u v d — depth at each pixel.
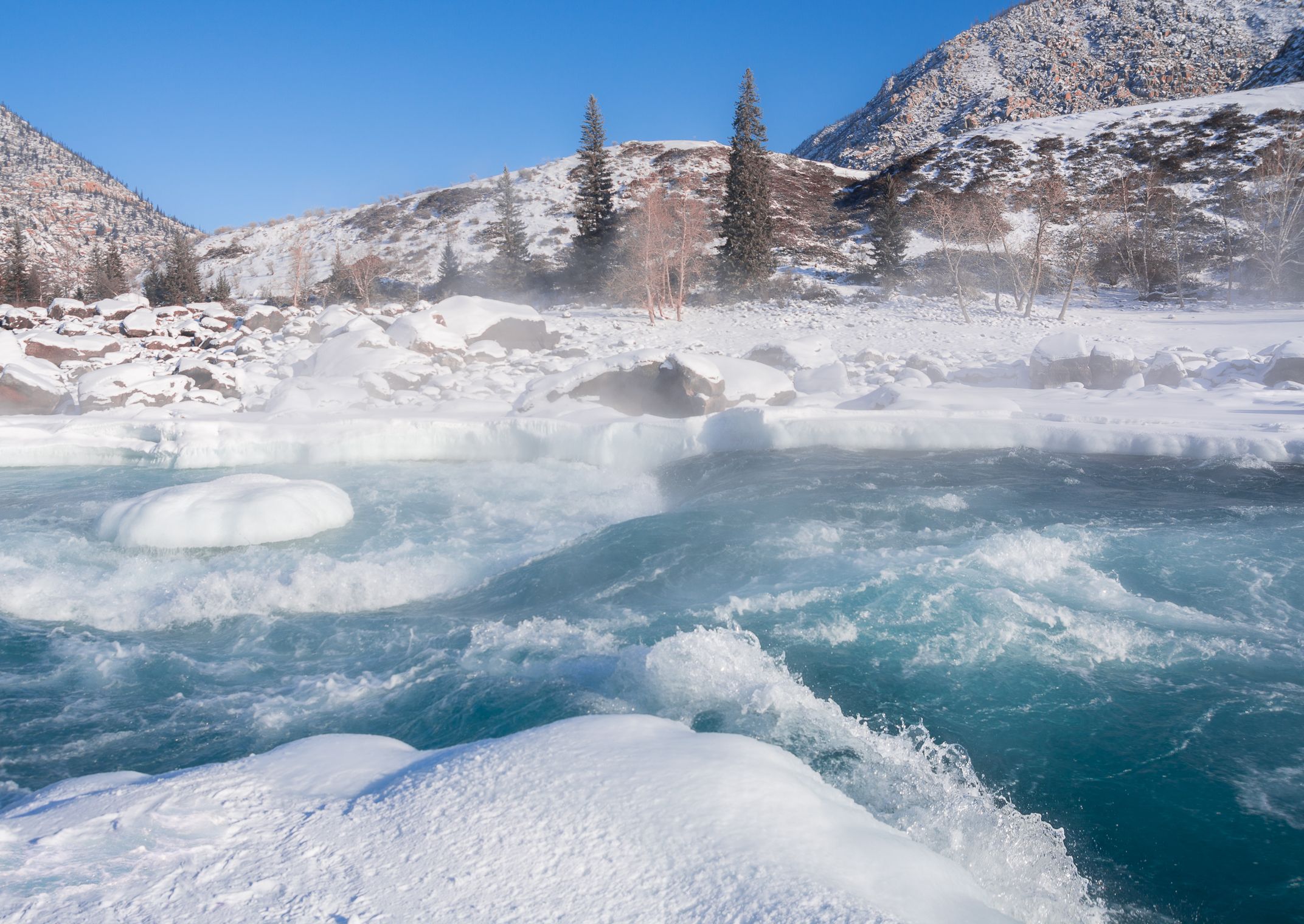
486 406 18.16
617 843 2.64
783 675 5.82
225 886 2.46
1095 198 45.91
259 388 22.64
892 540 8.73
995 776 4.71
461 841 2.69
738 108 38.09
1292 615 6.69
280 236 64.56
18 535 10.65
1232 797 4.48
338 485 13.01
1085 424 12.33
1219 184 44.50
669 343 29.72
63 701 6.22
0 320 32.50
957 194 49.53
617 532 9.63
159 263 62.81
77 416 18.44
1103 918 3.66
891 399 15.22
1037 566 7.78
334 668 6.77
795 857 2.56
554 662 6.50
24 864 2.63
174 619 8.03
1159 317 30.72
